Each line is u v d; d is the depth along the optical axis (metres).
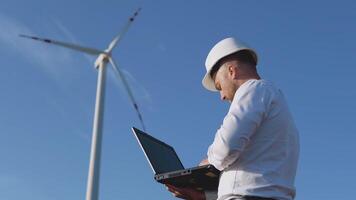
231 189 5.08
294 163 5.30
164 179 6.04
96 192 34.06
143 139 6.77
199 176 5.85
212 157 5.21
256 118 5.11
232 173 5.16
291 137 5.32
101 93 36.91
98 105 36.66
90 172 34.56
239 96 5.28
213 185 5.98
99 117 36.28
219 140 5.10
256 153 5.16
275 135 5.21
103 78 37.56
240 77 5.53
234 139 5.03
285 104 5.40
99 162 34.94
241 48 5.63
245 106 5.16
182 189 6.20
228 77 5.57
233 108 5.21
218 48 5.68
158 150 6.88
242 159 5.16
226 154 5.07
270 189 5.03
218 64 5.68
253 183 5.04
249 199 4.97
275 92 5.36
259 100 5.21
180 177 5.94
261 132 5.21
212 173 5.72
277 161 5.16
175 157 7.20
